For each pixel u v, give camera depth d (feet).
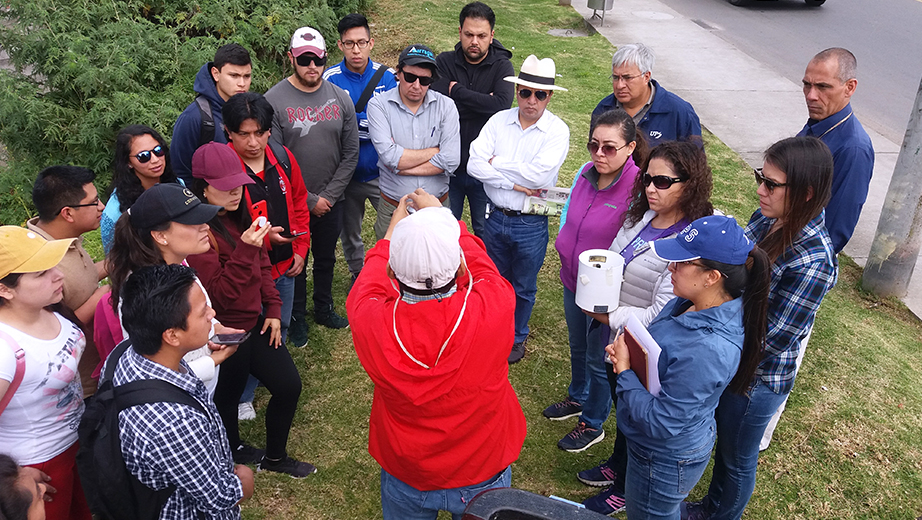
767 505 10.81
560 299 16.49
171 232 8.30
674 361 7.25
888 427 12.49
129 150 10.57
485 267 7.22
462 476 7.11
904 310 16.37
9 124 21.91
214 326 8.73
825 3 48.60
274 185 11.52
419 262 6.13
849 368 14.08
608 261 9.16
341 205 15.06
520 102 12.44
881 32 40.65
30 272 7.29
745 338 7.71
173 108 22.30
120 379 6.77
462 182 16.10
